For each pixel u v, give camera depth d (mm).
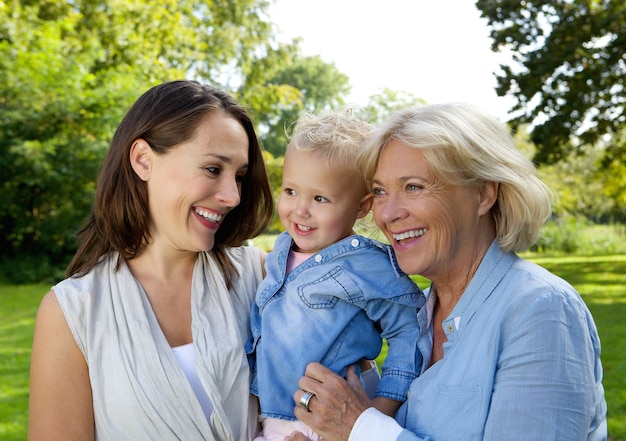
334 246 2346
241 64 27109
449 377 1991
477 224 2098
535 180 2088
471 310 2021
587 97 13984
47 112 16516
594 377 1905
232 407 2203
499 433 1823
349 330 2311
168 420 2070
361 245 2344
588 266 17797
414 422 2041
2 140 16188
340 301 2293
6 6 18203
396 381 2230
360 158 2156
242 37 26531
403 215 2043
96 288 2174
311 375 2158
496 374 1894
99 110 17062
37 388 2074
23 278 16188
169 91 2223
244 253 2578
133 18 21609
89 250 2285
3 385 6934
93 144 16547
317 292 2277
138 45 21266
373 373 2432
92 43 18797
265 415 2221
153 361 2098
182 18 24953
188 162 2154
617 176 20297
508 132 2125
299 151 2346
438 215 2020
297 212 2348
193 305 2266
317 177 2312
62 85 16781
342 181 2322
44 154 16125
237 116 2307
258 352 2279
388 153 2070
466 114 2055
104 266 2236
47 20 20109
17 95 16484
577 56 13211
